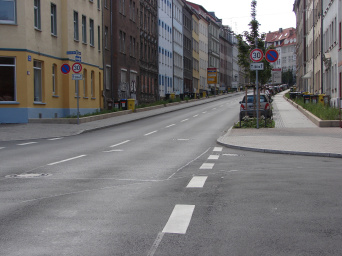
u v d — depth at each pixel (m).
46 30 31.31
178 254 5.04
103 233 5.88
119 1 48.31
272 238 5.62
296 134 20.77
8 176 10.67
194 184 9.30
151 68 64.31
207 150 16.14
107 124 29.23
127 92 51.09
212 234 5.79
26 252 5.13
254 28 33.94
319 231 5.92
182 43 87.31
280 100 65.19
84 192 8.63
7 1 28.16
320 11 48.47
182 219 6.53
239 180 9.77
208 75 104.31
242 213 6.86
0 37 28.06
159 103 55.19
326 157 14.10
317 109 30.97
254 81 34.12
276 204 7.44
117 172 11.13
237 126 24.86
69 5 34.31
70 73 34.12
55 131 24.50
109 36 46.00
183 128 27.17
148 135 22.89
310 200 7.73
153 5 65.69
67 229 6.07
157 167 11.95
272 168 11.63
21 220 6.55
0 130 24.75
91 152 15.81
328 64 40.84
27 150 16.70
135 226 6.19
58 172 11.25
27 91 28.52
